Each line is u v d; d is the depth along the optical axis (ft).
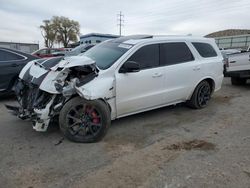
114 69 14.60
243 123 17.17
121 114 15.57
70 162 11.54
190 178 10.37
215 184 9.99
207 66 19.92
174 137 14.62
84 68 13.51
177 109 20.18
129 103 15.46
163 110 19.83
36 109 12.84
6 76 21.65
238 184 10.01
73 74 13.35
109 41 18.34
